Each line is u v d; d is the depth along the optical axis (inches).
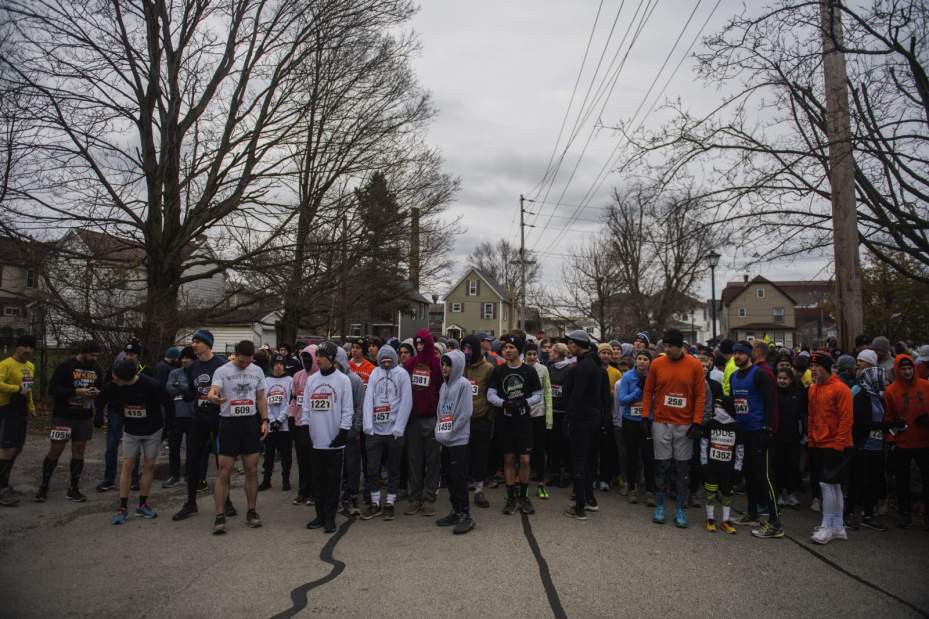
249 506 265.6
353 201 693.3
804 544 240.7
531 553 225.9
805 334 2186.3
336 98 673.6
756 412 257.4
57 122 534.6
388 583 195.5
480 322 2512.3
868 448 269.0
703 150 363.6
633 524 268.4
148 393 273.1
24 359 296.4
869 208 343.9
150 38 593.6
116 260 609.0
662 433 267.7
